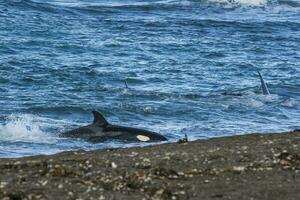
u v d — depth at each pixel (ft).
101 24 531.09
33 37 458.50
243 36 513.86
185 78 361.71
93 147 211.00
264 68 402.72
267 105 298.97
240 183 127.65
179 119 267.59
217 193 122.62
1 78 332.60
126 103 286.46
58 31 486.79
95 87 323.78
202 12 636.07
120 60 403.54
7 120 249.14
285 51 465.88
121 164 139.44
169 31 514.68
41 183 128.67
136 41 467.93
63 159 144.87
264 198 119.55
